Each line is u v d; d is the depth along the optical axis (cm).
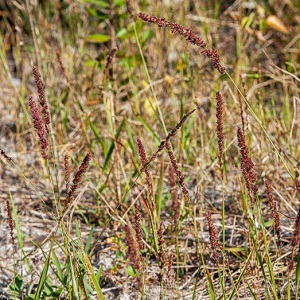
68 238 316
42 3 723
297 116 528
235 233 400
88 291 323
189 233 397
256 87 512
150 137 496
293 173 441
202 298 341
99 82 575
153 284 353
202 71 603
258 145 470
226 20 741
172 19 646
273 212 267
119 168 446
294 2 725
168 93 546
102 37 525
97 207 423
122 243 389
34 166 496
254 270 342
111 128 444
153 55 613
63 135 517
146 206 360
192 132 514
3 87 627
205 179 456
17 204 447
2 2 737
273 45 702
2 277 364
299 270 264
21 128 566
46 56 571
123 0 514
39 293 299
